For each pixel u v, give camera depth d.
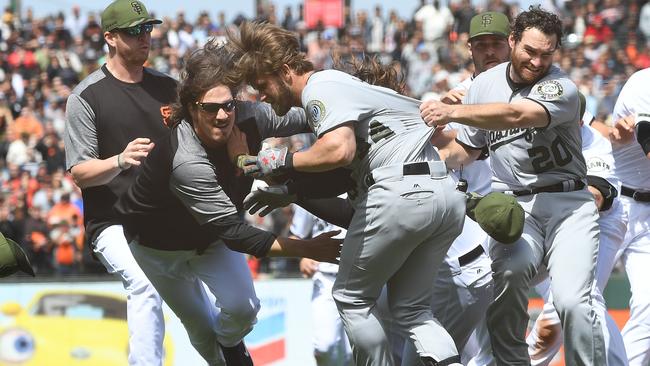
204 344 15.12
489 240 13.05
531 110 11.82
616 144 14.88
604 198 14.42
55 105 39.38
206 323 14.88
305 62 12.03
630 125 14.12
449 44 41.50
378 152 11.71
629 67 38.47
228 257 14.24
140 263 14.30
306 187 12.22
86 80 14.66
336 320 19.17
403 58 41.22
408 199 11.52
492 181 13.25
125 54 14.48
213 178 12.72
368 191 11.77
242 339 15.02
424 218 11.57
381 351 12.16
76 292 24.17
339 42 42.41
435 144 13.59
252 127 13.48
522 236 12.62
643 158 14.84
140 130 14.51
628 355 14.77
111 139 14.45
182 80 12.80
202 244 13.92
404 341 13.77
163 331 14.51
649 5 40.09
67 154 14.47
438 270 13.24
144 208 13.40
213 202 12.74
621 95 14.42
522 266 12.43
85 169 13.87
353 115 11.48
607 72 38.09
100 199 14.62
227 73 12.47
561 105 11.97
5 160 34.69
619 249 15.04
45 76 41.50
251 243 12.62
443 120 11.54
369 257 11.81
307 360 24.39
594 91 36.81
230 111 12.58
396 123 11.77
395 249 11.71
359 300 12.16
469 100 13.05
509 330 12.80
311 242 12.62
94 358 23.94
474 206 12.55
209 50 12.74
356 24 44.16
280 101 12.06
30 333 24.11
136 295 14.30
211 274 14.21
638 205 14.97
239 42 12.12
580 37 39.88
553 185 12.62
